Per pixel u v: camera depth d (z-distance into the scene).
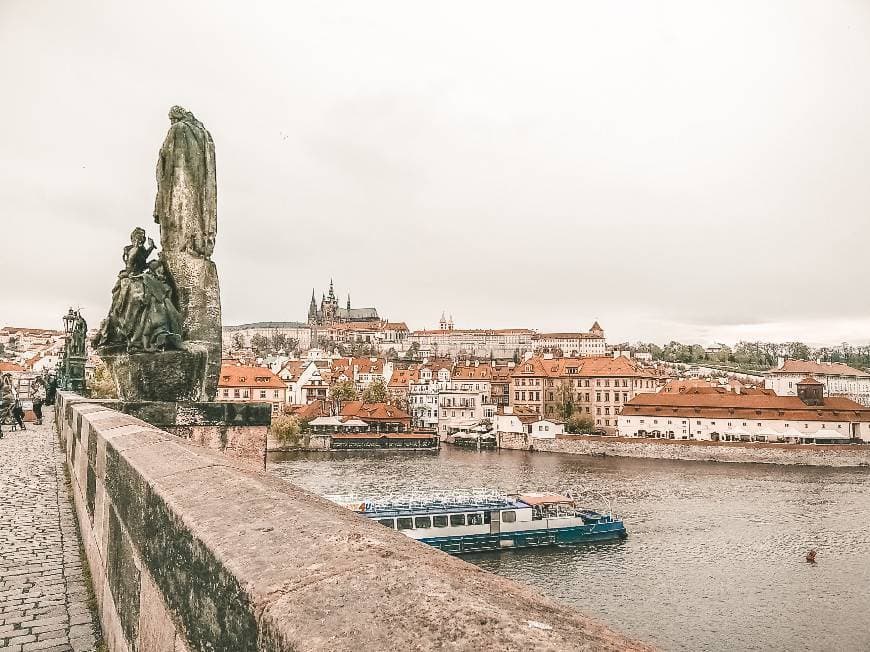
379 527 2.96
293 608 2.06
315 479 86.50
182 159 13.16
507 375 184.62
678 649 33.38
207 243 13.43
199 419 12.28
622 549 51.72
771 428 124.94
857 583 43.03
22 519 12.12
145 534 4.16
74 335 43.88
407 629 1.81
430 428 161.75
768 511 65.81
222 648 2.55
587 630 1.87
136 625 4.40
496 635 1.72
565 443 128.75
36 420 42.31
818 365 197.38
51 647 6.19
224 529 2.92
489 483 83.56
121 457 5.38
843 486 83.06
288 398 172.12
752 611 38.22
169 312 12.80
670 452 118.25
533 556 50.16
